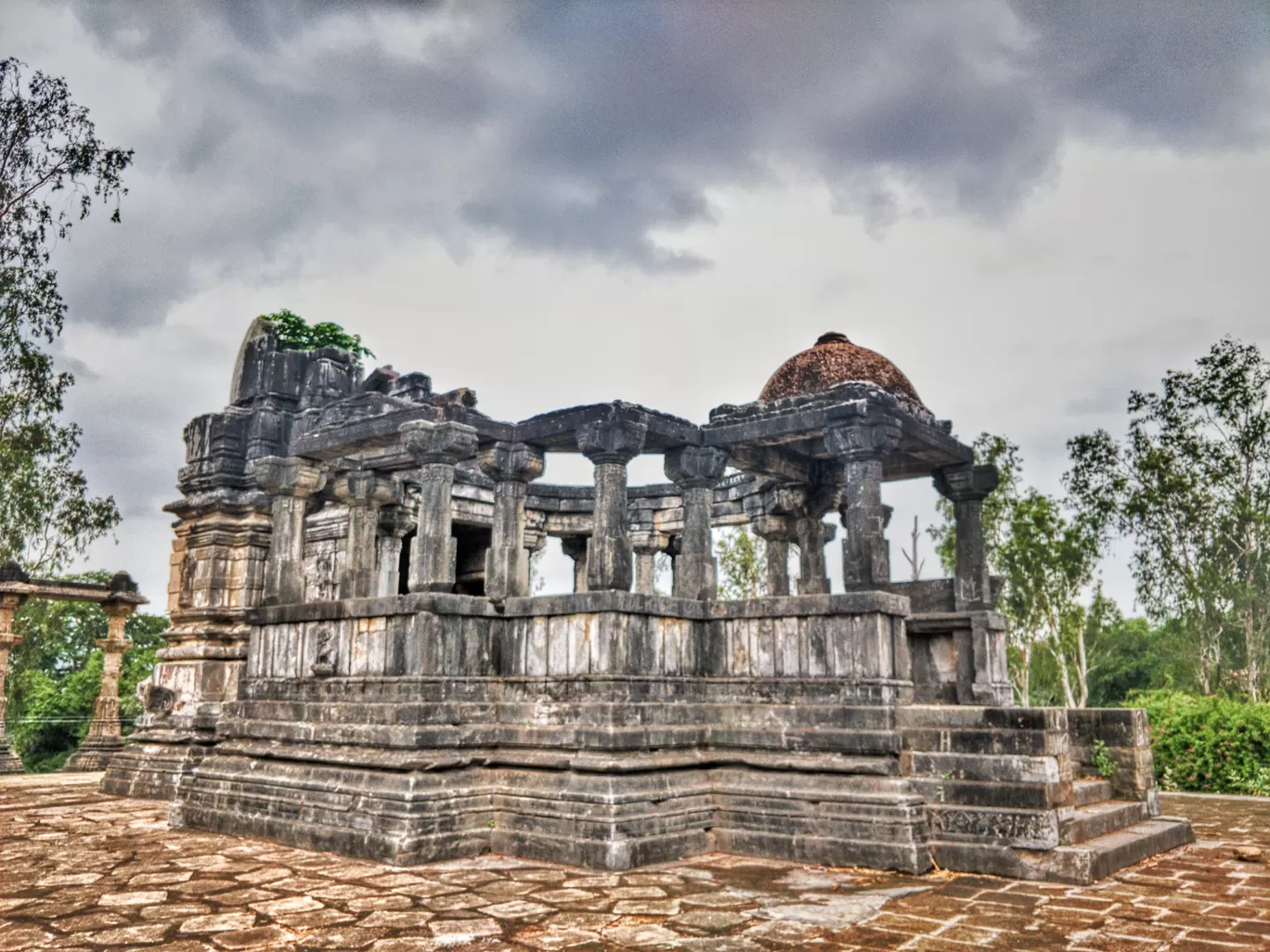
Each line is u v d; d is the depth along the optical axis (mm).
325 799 10430
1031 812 8820
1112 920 7023
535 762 10148
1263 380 24219
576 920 7078
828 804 9656
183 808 12039
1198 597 25172
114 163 18141
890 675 10266
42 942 6547
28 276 19344
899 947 6309
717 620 11445
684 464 12344
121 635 22359
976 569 13328
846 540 11203
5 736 20703
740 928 6848
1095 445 26969
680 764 10211
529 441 12055
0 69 17469
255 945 6453
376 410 12734
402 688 10438
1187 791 17016
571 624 10773
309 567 17969
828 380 12875
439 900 7762
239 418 17594
